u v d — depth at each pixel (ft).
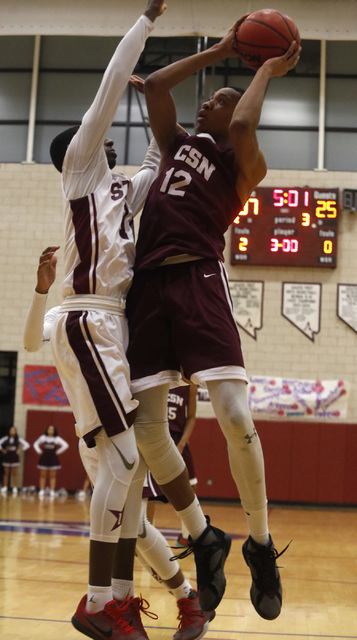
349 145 54.13
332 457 50.90
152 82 10.30
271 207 51.88
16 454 52.16
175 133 10.69
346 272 52.31
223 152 10.25
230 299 10.03
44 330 11.39
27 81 56.24
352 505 50.47
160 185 10.30
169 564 11.62
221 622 13.16
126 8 33.94
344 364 51.88
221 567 10.28
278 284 52.44
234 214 10.52
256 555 10.12
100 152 10.14
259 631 12.45
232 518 39.29
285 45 10.15
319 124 54.13
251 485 9.71
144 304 9.96
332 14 33.12
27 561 20.47
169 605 14.53
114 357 9.54
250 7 33.24
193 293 9.73
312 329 52.13
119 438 9.41
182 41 53.83
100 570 9.40
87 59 56.08
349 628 12.93
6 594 15.10
